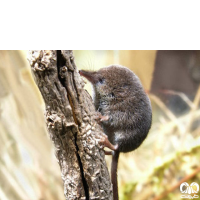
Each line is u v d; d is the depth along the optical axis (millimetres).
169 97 834
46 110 424
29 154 624
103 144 438
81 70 463
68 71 419
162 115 825
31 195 600
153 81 792
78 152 430
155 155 626
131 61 669
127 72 464
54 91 417
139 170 626
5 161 610
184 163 592
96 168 432
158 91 814
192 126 729
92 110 437
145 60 674
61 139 427
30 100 603
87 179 432
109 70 464
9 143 617
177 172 594
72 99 423
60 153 432
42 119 605
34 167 611
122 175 618
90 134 430
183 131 642
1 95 613
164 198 585
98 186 434
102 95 464
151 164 615
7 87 611
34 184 605
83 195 434
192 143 606
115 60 667
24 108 606
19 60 603
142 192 596
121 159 625
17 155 619
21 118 612
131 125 462
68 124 423
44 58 411
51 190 604
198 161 590
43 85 417
